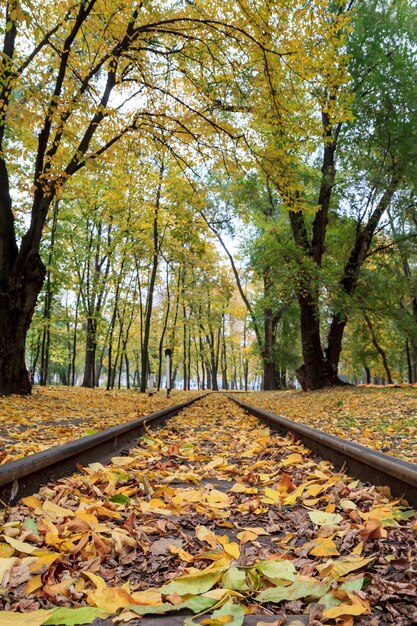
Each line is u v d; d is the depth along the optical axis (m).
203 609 1.63
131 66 12.73
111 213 23.94
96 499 3.40
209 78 12.89
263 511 3.18
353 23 17.83
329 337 21.03
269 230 20.91
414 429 7.09
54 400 13.30
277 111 11.62
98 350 43.66
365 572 1.99
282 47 10.81
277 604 1.78
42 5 10.76
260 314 31.39
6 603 1.68
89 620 1.51
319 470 4.38
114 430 5.67
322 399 15.56
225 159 12.59
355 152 19.00
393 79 17.48
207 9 11.61
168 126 13.23
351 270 20.56
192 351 52.81
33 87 9.55
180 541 2.46
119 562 2.24
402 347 35.12
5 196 13.05
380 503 3.16
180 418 10.37
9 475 3.02
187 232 19.44
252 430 8.08
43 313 27.34
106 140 13.20
